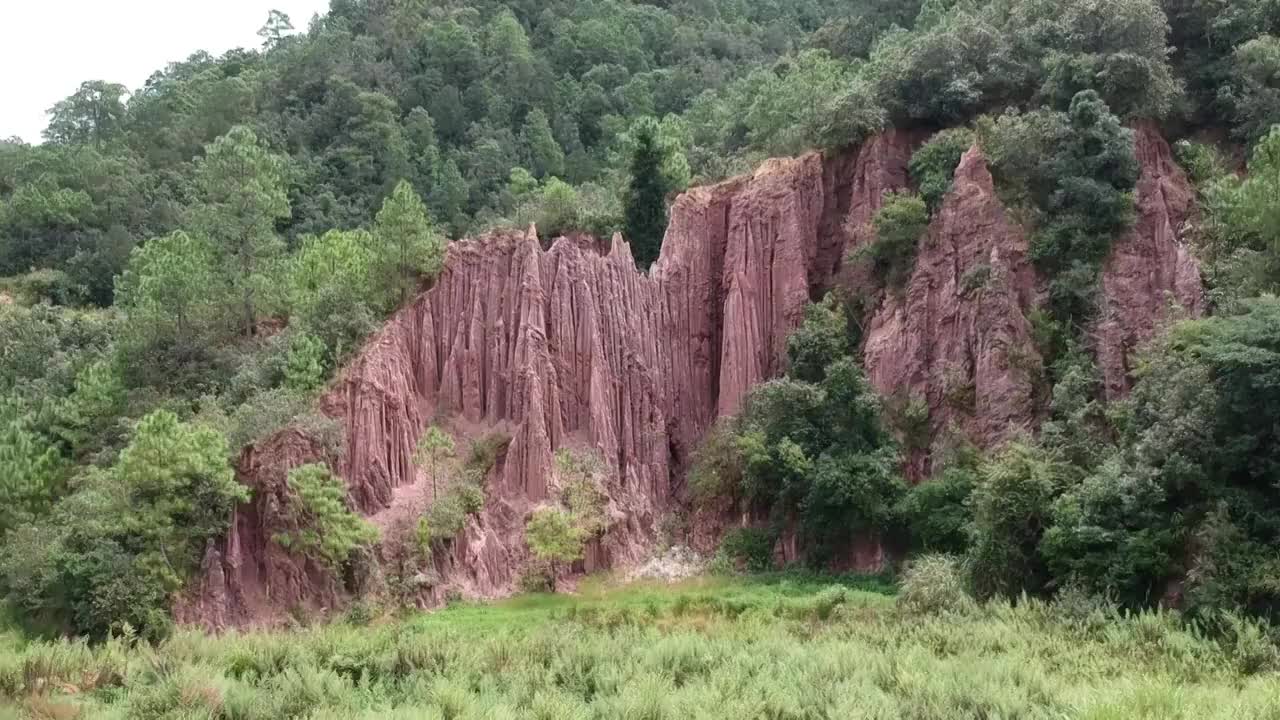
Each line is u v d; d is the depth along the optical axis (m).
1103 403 49.47
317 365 53.09
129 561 42.81
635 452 58.94
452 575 49.69
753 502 55.88
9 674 29.78
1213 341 38.12
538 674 29.12
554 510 51.25
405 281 58.75
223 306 60.16
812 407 54.34
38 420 56.16
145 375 57.22
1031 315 53.31
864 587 49.25
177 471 45.00
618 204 70.81
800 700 25.42
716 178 72.38
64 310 81.50
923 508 50.22
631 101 106.31
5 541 48.56
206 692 27.53
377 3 126.88
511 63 108.06
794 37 125.88
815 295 63.41
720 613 42.56
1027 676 27.20
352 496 50.16
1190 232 53.12
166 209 95.88
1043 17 63.62
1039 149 55.56
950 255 56.69
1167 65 59.62
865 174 62.91
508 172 96.25
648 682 26.44
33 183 98.38
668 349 63.00
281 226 88.38
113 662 32.06
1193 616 34.69
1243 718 22.62
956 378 54.19
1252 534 35.72
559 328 58.59
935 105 62.25
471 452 54.94
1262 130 56.34
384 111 100.25
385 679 29.95
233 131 62.38
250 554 46.69
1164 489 38.53
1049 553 40.16
